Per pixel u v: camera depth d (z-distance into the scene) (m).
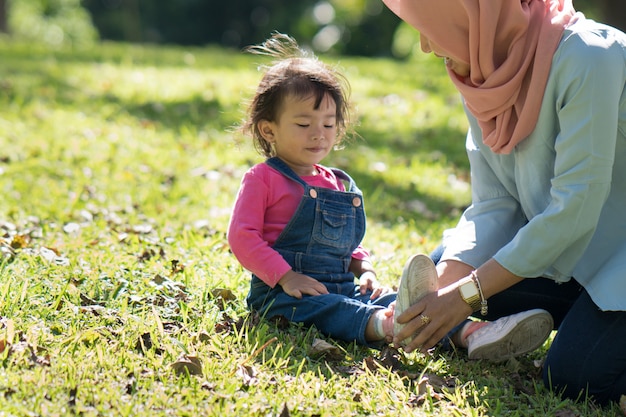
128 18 30.42
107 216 5.48
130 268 4.19
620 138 3.25
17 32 30.00
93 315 3.56
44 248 4.39
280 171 3.75
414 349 3.34
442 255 3.76
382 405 3.12
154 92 10.16
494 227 3.64
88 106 9.14
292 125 3.69
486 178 3.71
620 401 3.25
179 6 30.81
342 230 3.79
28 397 2.86
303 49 4.20
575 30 3.22
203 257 4.53
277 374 3.21
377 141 8.57
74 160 6.93
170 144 7.79
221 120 8.91
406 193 6.88
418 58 21.09
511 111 3.35
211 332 3.54
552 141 3.31
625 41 3.23
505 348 3.48
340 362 3.45
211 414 2.88
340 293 3.76
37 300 3.64
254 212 3.68
